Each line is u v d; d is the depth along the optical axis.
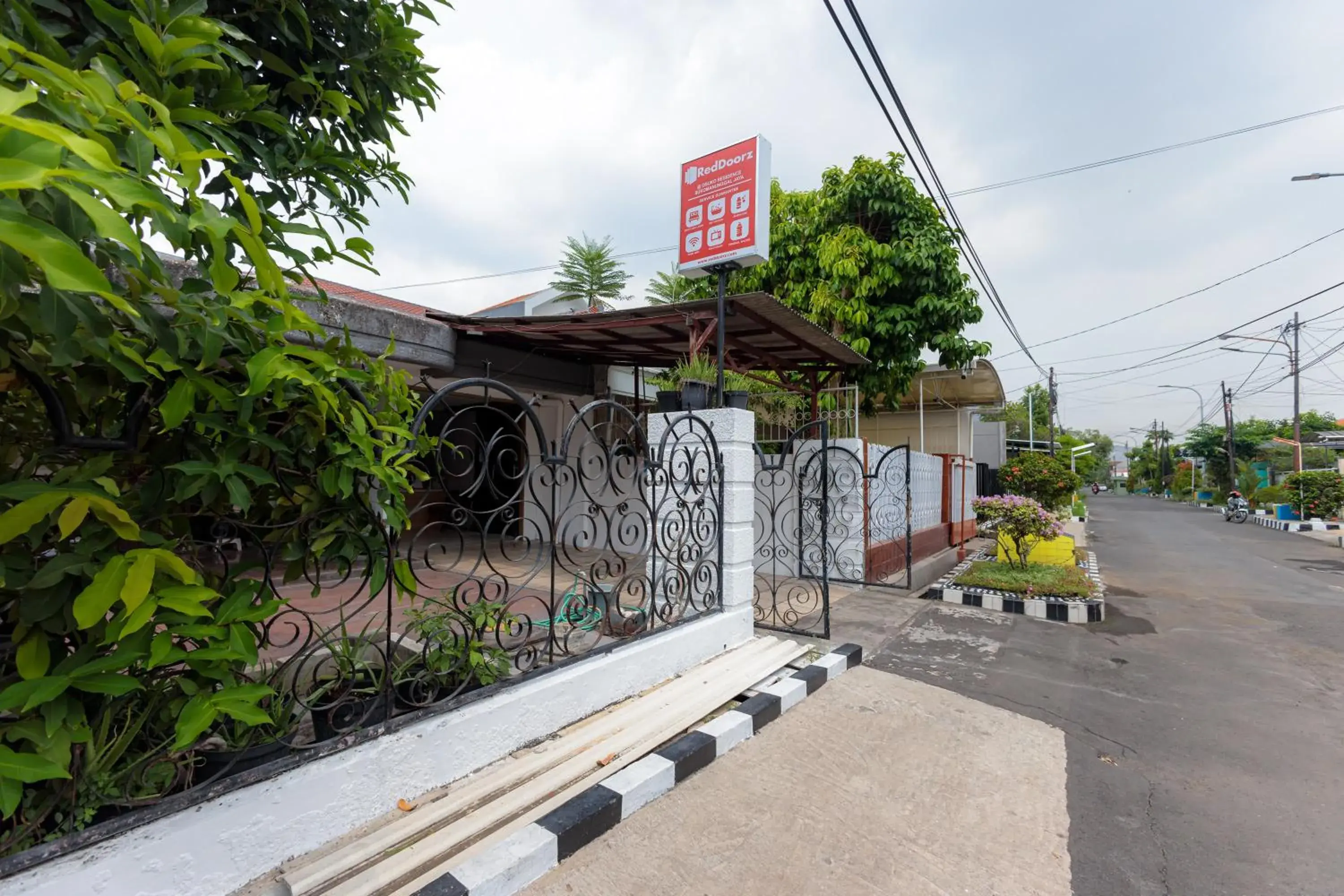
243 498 1.64
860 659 4.47
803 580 6.78
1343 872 2.24
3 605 1.37
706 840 2.28
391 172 2.40
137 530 1.43
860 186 9.34
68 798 1.52
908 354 9.55
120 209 1.20
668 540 4.16
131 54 1.48
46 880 1.39
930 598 6.69
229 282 1.31
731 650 4.08
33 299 1.17
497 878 1.88
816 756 2.97
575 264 15.38
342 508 1.99
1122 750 3.20
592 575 3.32
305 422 1.82
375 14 2.16
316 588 2.01
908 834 2.38
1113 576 8.80
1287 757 3.14
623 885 2.02
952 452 13.30
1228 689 4.13
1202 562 10.39
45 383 1.36
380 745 2.10
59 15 1.53
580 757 2.61
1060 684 4.19
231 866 1.72
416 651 2.90
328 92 2.03
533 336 6.83
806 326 5.99
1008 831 2.44
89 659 1.45
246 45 1.94
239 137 1.86
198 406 1.63
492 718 2.48
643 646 3.36
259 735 1.97
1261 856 2.32
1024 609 6.17
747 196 4.63
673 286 12.65
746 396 4.67
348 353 1.97
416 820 2.09
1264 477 25.16
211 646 1.61
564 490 8.70
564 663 2.93
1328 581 8.44
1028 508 7.44
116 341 1.32
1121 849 2.35
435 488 2.34
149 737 1.77
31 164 0.94
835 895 2.02
